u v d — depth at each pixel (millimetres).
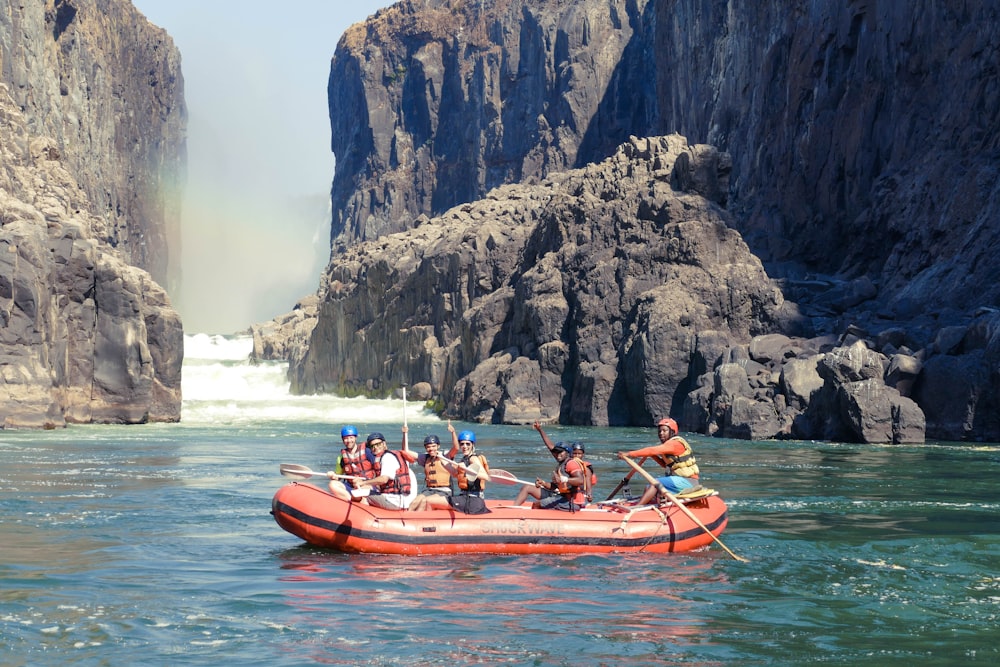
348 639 12000
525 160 148125
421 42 170000
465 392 74625
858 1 76812
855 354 49500
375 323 99750
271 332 137625
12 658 11203
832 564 16672
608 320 67312
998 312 51906
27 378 52906
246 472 31750
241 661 11164
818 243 78312
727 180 69750
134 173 161500
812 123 79812
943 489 27812
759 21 89062
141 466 33500
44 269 54750
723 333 62125
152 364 62656
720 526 18406
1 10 100375
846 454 41000
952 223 64812
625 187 73125
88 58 138250
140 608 13391
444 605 13664
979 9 67625
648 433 56375
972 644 12031
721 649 11734
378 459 17906
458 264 87625
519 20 155500
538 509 18109
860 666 11133
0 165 59438
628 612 13359
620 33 145000
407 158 170625
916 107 71688
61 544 18109
